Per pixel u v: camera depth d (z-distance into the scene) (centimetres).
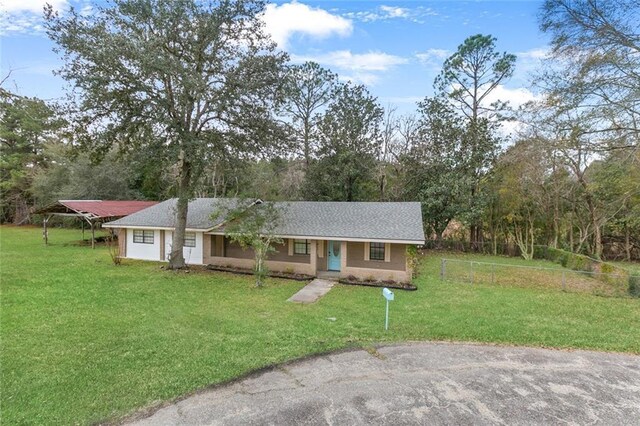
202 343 775
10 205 3847
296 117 2788
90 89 1276
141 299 1130
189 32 1387
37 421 494
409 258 1436
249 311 1019
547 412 527
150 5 1295
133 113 1370
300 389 587
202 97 1426
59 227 3488
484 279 1541
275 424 489
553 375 646
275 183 2367
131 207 2616
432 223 2592
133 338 799
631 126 1274
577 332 865
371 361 696
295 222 1633
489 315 994
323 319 946
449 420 504
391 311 1029
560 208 2362
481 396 570
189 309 1031
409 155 2597
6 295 1125
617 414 524
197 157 1407
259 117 1547
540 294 1268
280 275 1527
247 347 755
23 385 589
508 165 2198
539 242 2438
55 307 1019
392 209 1706
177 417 505
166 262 1842
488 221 2500
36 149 3862
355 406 537
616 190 1870
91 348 741
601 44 1247
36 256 1903
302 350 742
